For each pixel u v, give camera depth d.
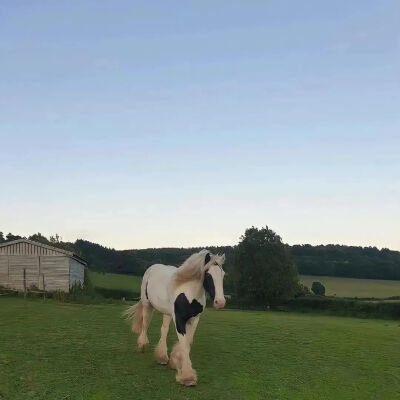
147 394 8.20
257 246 59.62
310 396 8.61
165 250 62.44
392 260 91.62
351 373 10.38
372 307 44.56
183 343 8.77
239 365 10.55
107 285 51.84
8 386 8.46
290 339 14.30
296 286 59.09
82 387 8.50
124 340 13.01
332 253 96.12
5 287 32.34
